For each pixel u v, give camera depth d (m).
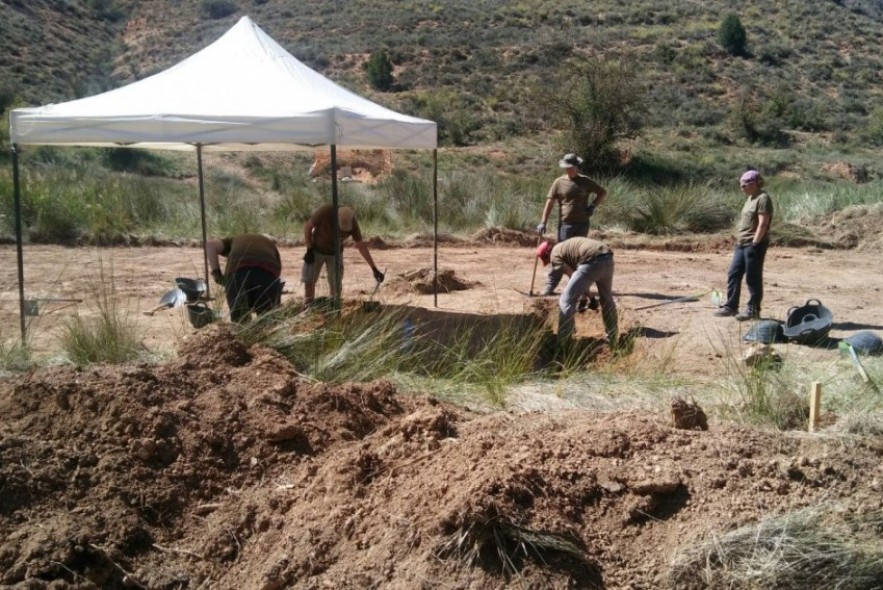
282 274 11.16
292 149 10.37
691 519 4.02
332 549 4.02
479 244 14.48
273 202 17.28
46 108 7.17
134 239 13.52
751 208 8.66
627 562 3.86
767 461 4.36
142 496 4.35
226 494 4.52
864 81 53.97
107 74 51.59
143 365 5.36
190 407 4.89
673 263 12.97
